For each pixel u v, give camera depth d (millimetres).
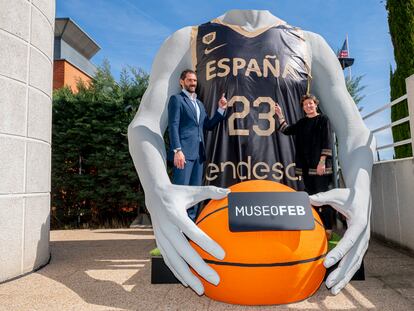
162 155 4637
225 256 3443
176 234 3711
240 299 3541
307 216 3531
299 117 5109
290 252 3412
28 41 5578
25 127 5434
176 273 3789
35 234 5559
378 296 3895
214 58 5176
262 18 5500
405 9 9453
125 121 11594
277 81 5094
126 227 11500
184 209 3777
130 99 11906
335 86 5246
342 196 3979
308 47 5477
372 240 7480
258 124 5016
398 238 6574
